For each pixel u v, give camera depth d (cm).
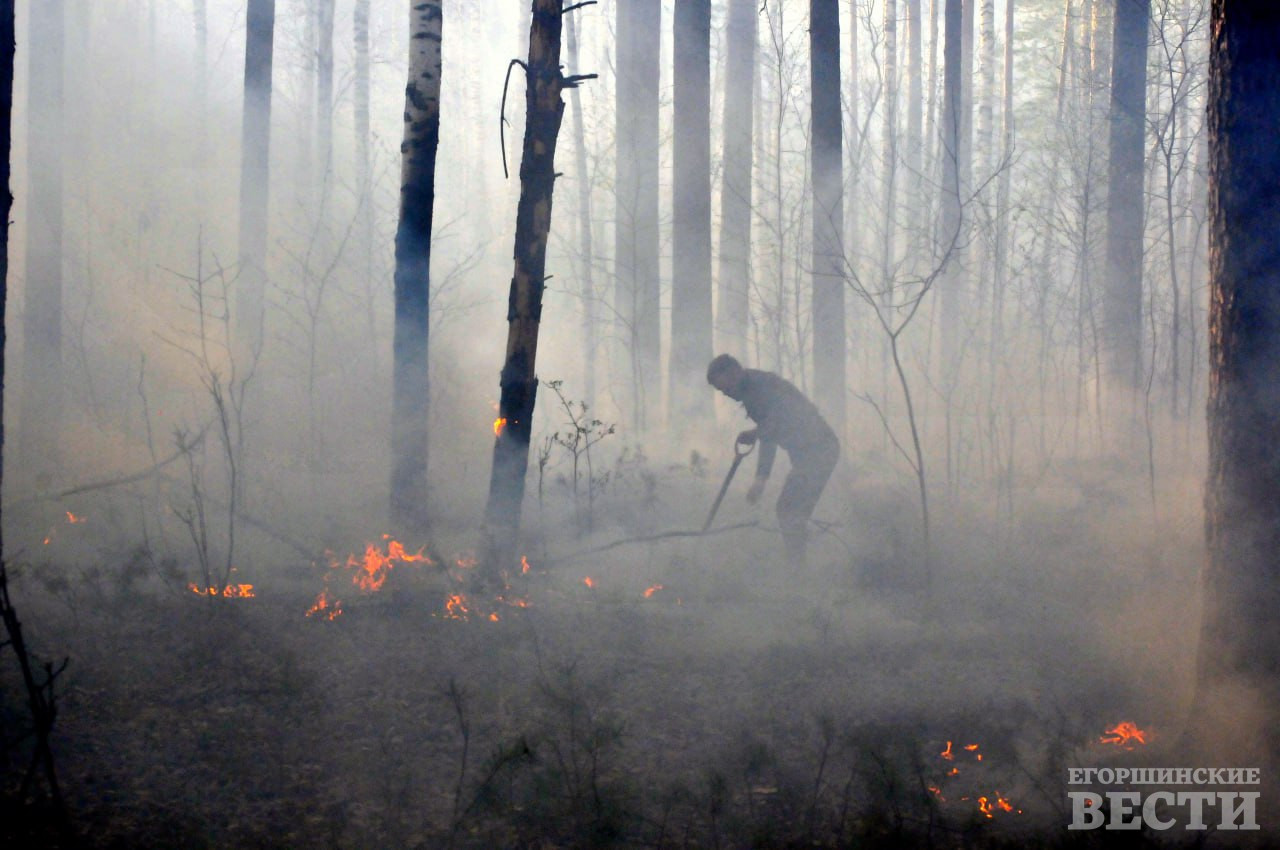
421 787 396
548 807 370
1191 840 352
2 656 479
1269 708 374
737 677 514
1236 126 385
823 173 1106
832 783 407
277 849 349
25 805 357
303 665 497
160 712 440
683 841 364
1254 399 380
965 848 354
